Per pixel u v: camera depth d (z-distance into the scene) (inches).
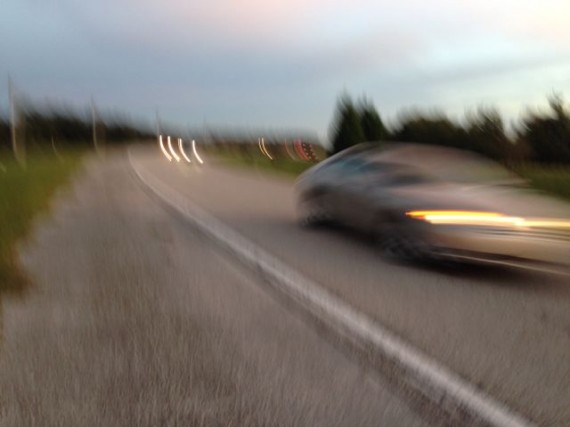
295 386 144.6
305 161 1578.5
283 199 594.9
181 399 136.4
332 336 180.5
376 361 161.2
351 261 292.2
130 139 3956.7
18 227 351.6
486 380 150.2
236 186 766.5
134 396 137.5
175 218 443.2
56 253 296.7
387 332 185.3
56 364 154.9
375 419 129.3
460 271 271.3
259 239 354.3
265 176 1000.2
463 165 321.1
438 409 134.3
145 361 157.9
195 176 988.6
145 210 490.3
